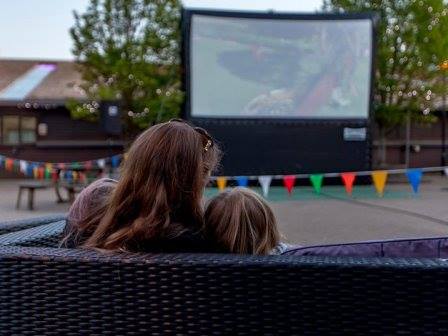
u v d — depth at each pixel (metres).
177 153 1.53
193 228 1.60
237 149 14.73
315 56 14.86
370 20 14.82
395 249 1.77
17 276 1.50
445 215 8.87
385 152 19.66
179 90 15.51
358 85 14.96
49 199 12.20
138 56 15.29
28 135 18.48
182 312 1.45
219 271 1.43
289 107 14.88
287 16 14.66
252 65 14.67
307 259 1.46
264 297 1.43
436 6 16.69
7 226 2.40
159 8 15.46
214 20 14.42
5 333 1.52
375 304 1.40
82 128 18.62
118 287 1.46
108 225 1.57
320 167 15.04
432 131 20.20
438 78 17.52
